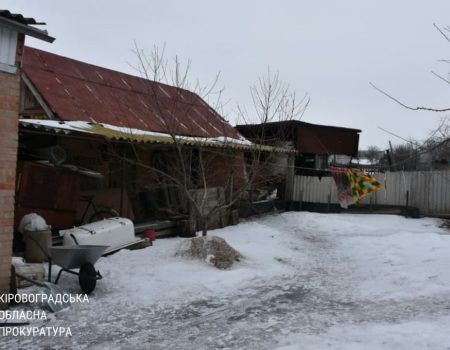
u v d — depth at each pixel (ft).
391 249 35.63
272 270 29.60
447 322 18.15
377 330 17.26
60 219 33.42
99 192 39.68
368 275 28.48
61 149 33.42
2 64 19.89
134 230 37.55
